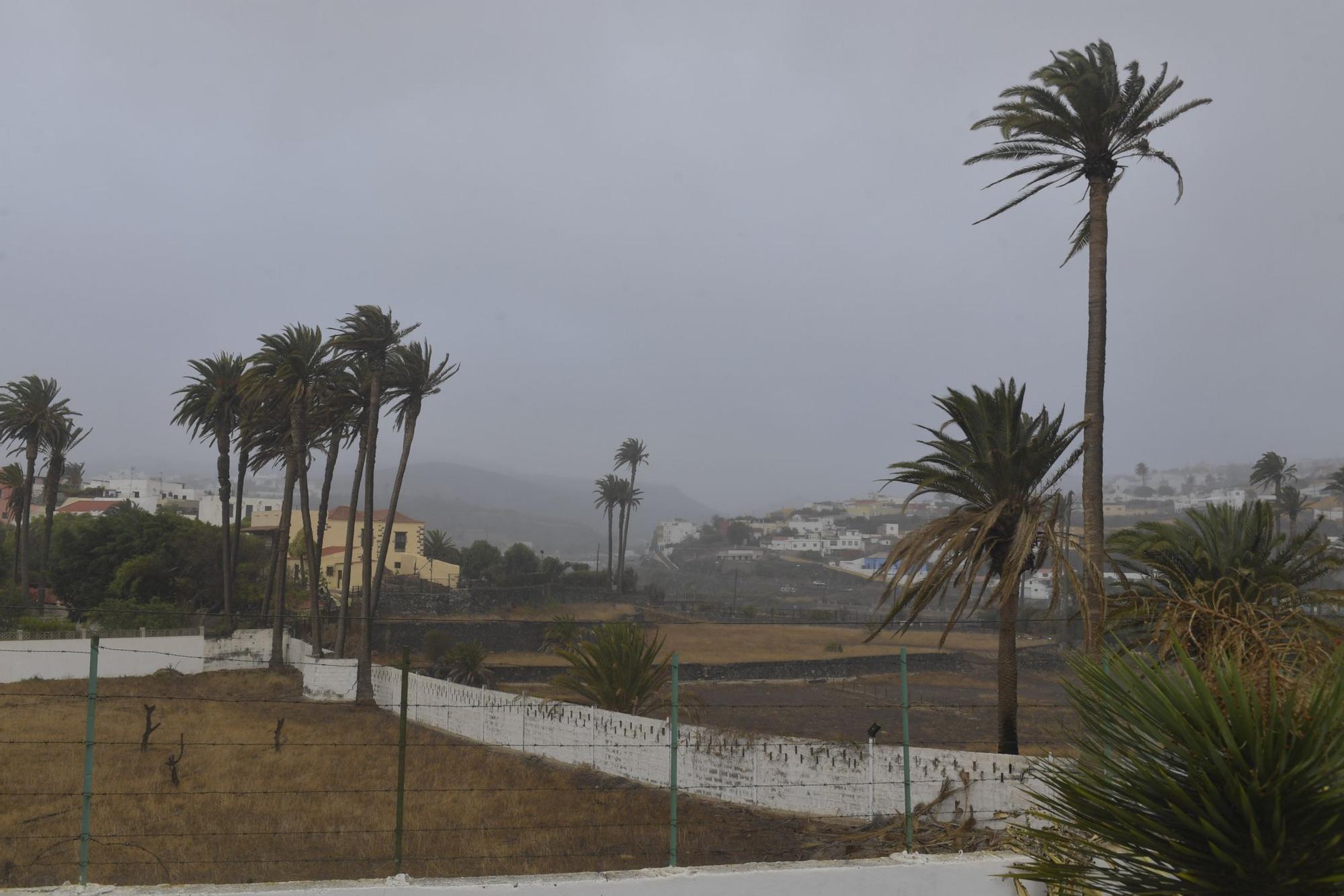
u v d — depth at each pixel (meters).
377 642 59.62
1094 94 21.05
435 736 31.16
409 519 96.56
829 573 185.00
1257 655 7.70
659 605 98.19
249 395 51.22
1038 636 81.94
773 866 8.56
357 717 35.38
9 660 38.75
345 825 16.20
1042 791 14.52
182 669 47.16
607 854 14.78
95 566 63.53
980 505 21.16
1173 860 6.63
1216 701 7.00
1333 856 6.23
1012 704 19.36
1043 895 8.71
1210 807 6.25
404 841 15.16
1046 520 20.31
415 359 51.62
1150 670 7.02
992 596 20.08
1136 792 6.87
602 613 87.12
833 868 8.47
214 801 17.95
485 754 26.70
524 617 80.56
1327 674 7.08
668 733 22.69
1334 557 20.95
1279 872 6.30
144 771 20.62
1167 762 6.93
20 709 30.48
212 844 14.61
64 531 67.38
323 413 53.41
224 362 58.38
